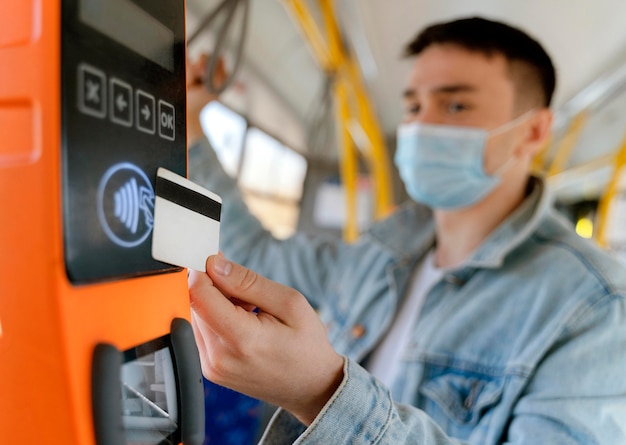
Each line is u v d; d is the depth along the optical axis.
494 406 1.02
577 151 7.18
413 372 1.15
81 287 0.32
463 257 1.38
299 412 0.61
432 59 1.39
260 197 4.61
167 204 0.40
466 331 1.13
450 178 1.34
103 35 0.34
